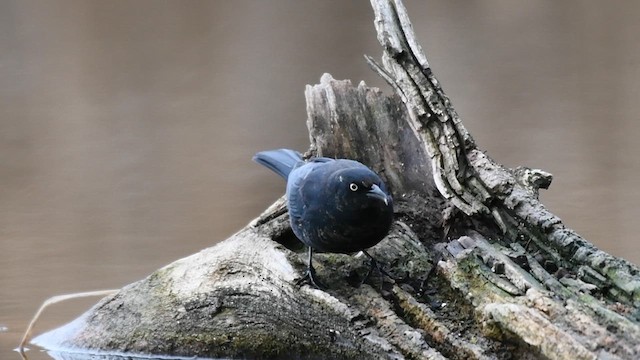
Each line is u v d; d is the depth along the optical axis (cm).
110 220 1364
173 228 1343
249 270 927
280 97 1864
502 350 802
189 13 2366
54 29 2267
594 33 2133
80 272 1174
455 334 822
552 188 1424
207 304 924
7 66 2088
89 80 2002
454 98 1816
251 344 898
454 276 862
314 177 862
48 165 1578
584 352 733
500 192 931
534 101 1808
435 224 967
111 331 952
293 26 2244
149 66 2075
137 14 2355
